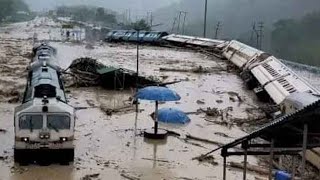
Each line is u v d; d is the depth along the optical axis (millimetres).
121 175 19906
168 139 25312
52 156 20281
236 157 22562
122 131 26500
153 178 19719
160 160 21969
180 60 63156
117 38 88875
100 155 22297
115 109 31328
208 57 67938
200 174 20359
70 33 101000
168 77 47312
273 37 41562
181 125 27000
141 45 83312
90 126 27281
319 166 18750
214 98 37938
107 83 39062
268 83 37719
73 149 20422
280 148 11359
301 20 38688
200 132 26984
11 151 22141
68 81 40500
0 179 18719
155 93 23859
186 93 39438
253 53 52781
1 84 39500
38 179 18938
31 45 75438
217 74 51844
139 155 22594
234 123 29406
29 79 26516
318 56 35438
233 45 66188
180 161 21953
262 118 30656
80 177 19406
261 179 19641
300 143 11070
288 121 10289
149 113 30969
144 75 43844
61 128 20141
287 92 32344
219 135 26500
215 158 22406
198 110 32656
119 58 62750
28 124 19875
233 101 37000
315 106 9812
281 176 14227
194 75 50281
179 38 84375
